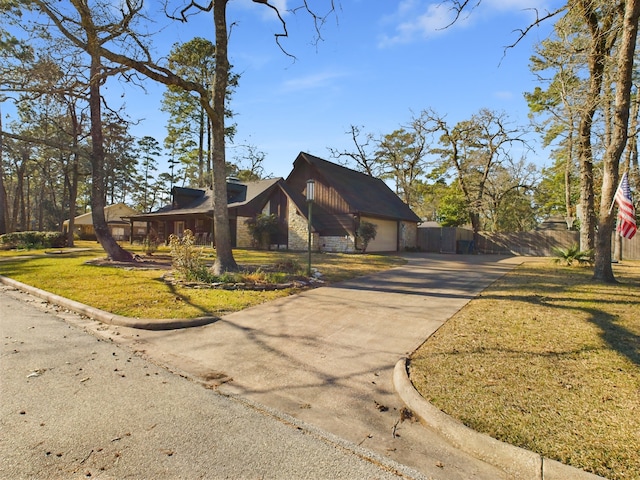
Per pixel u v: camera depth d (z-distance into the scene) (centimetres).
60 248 2267
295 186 2417
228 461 251
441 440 283
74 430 285
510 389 342
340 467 248
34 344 491
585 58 1172
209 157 3281
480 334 507
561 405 312
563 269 1259
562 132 1691
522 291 813
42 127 2234
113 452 257
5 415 305
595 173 1747
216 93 995
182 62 1141
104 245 1377
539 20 792
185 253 927
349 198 2145
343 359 448
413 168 3622
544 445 258
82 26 893
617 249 1823
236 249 2227
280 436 285
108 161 1859
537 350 438
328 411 327
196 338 529
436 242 2723
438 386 353
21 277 1000
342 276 1084
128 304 687
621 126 859
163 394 354
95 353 464
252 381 389
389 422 310
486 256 2158
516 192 3353
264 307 696
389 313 650
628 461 239
